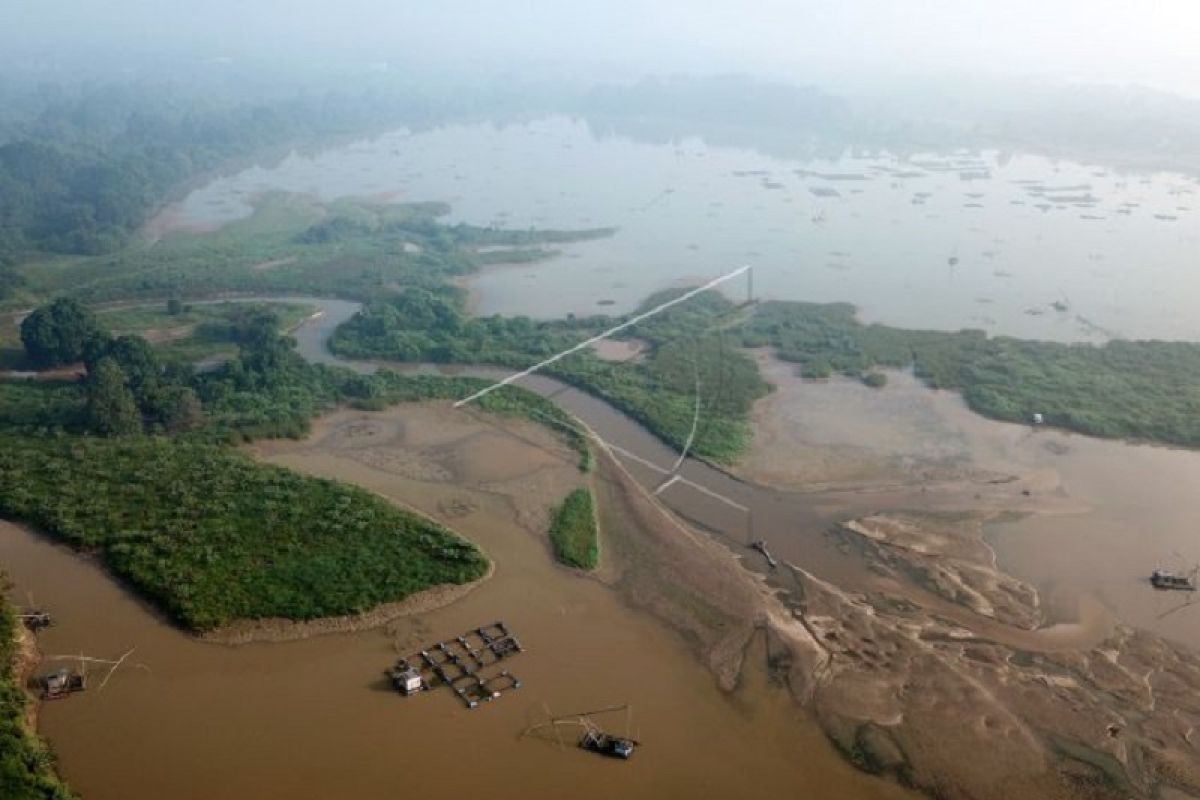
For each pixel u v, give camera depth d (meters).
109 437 99.06
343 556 78.25
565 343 133.38
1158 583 76.69
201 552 77.44
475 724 61.53
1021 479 94.50
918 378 121.12
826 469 97.25
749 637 70.69
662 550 82.44
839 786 57.06
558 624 72.19
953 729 61.19
